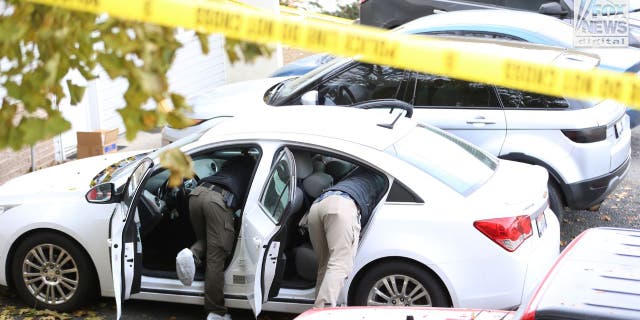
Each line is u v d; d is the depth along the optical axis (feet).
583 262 41.37
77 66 27.27
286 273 72.43
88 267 74.90
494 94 93.86
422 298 67.00
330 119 73.56
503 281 64.80
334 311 50.75
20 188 79.25
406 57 30.53
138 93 26.35
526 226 66.23
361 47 29.78
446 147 73.97
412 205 66.90
